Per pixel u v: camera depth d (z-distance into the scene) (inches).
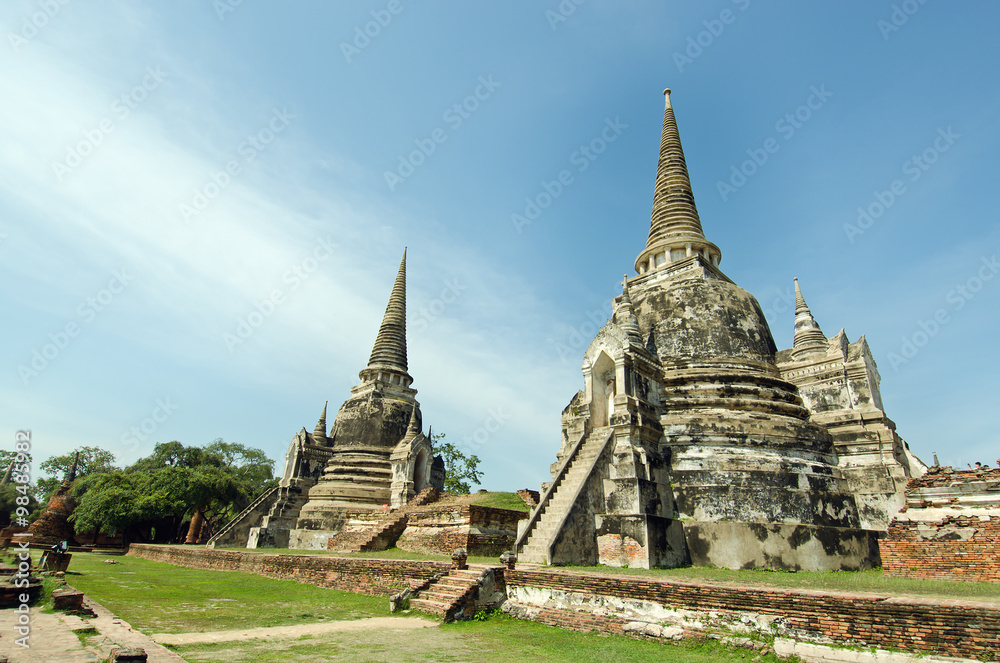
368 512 1357.0
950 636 373.1
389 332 1769.2
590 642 498.3
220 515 2464.3
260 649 432.5
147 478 2006.6
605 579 560.7
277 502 1574.8
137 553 1641.2
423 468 1523.1
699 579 565.9
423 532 1148.5
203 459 2524.6
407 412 1646.2
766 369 1000.9
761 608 454.0
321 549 1362.0
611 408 969.5
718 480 816.9
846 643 409.4
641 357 922.7
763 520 776.9
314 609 642.2
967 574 594.2
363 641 477.7
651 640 496.4
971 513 657.6
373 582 773.3
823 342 1194.6
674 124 1439.5
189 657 396.5
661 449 867.4
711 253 1236.5
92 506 1855.3
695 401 924.0
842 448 949.2
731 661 437.4
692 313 1036.5
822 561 732.0
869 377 997.8
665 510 802.8
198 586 832.3
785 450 868.0
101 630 419.5
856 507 856.3
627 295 1032.2
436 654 437.1
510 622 602.5
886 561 657.6
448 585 652.1
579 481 824.3
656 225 1316.4
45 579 585.9
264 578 960.3
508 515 1121.4
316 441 1727.4
